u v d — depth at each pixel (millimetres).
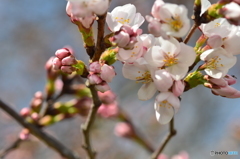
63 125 1358
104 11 488
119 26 505
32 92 1628
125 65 522
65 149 693
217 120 1428
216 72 514
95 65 514
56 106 706
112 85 1416
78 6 484
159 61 503
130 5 521
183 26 478
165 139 659
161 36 488
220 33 510
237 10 480
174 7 478
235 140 1360
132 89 1386
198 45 520
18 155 1276
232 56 507
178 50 501
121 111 862
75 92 709
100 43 515
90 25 518
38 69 1668
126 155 1329
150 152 871
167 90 504
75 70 523
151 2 1430
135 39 493
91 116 591
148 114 1414
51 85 706
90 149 622
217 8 491
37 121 696
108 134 1290
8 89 1616
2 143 1310
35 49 1683
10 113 681
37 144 1307
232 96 519
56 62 524
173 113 515
